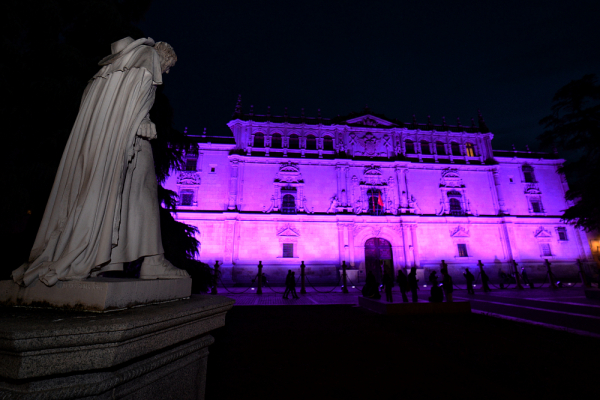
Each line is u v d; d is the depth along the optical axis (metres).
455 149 38.22
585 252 34.53
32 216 6.93
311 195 33.53
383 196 34.72
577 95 24.94
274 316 11.73
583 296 18.28
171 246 9.77
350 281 29.55
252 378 4.92
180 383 2.13
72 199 2.25
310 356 6.15
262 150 34.50
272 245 31.22
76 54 7.83
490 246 34.09
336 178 34.28
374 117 37.56
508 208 35.97
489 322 9.84
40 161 7.22
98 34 9.15
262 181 33.22
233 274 29.66
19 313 1.81
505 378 4.88
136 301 2.11
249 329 9.03
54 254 2.11
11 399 1.36
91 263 2.09
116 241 2.28
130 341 1.66
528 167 37.59
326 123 37.25
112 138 2.36
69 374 1.50
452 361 5.77
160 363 1.89
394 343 7.19
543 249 34.62
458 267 32.75
